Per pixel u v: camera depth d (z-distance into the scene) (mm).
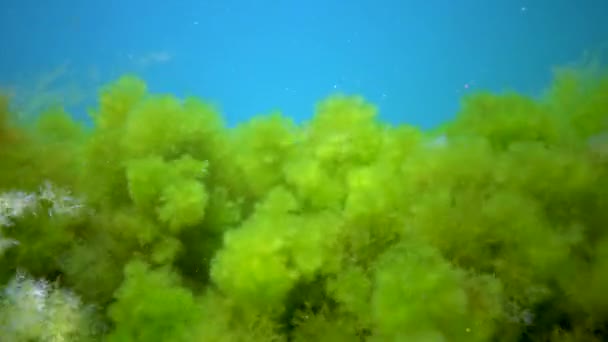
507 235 1844
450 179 2146
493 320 1709
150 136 2670
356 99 2820
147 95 2979
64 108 3381
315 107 2891
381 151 2680
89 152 2809
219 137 2932
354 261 2180
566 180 1928
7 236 2393
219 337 1975
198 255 2559
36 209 2471
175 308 2078
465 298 1618
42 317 2033
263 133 2760
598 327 1781
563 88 2990
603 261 1734
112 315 2102
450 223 1929
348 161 2678
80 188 2656
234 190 2855
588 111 2879
